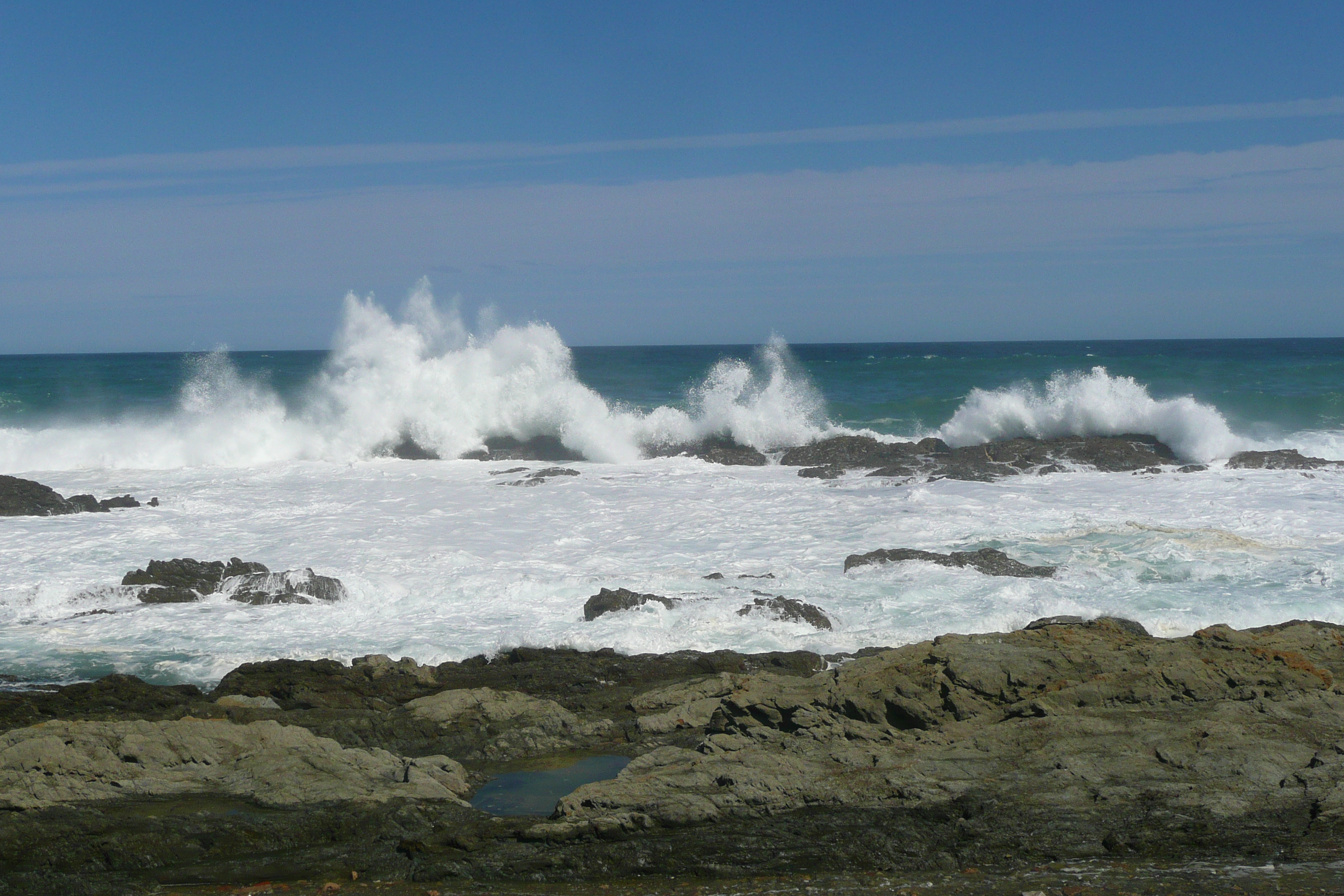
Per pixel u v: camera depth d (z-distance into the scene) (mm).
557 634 12258
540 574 15016
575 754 9016
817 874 6398
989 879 6180
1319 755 7371
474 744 9164
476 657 11672
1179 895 5793
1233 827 6582
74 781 7582
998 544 16438
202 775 7875
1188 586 13820
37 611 13523
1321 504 19375
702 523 18688
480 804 7941
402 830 7133
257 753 8188
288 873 6613
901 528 17797
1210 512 18859
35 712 9742
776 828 6898
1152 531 16844
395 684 10773
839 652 11609
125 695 10359
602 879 6477
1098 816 6797
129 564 15938
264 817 7215
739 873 6449
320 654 11852
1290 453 24328
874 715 8602
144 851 6738
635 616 12734
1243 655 9438
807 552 16359
